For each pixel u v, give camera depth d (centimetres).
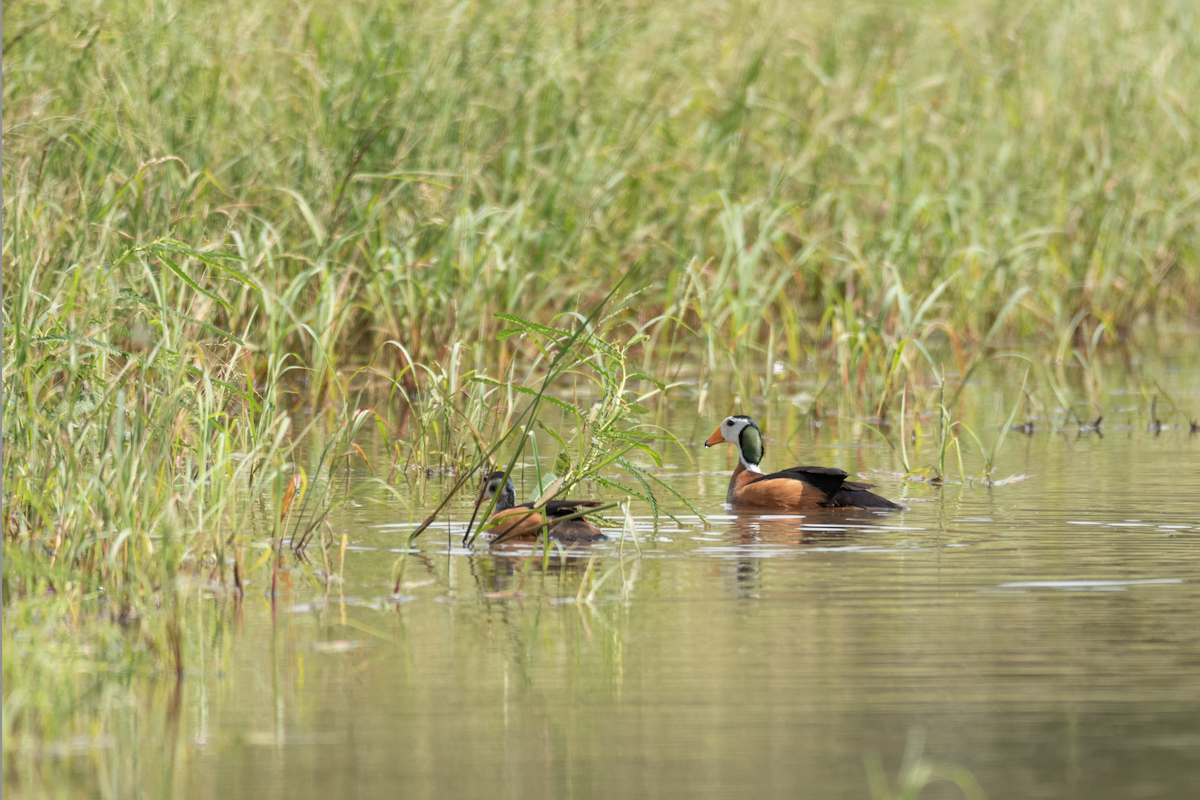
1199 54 2881
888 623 1032
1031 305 2647
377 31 2356
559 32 2448
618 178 2338
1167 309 3111
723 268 2195
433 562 1223
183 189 1948
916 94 2686
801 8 2659
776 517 1403
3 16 2069
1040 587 1120
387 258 2177
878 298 2406
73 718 877
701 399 1991
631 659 964
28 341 1272
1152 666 940
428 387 1738
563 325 2250
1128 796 759
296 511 1419
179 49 2192
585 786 776
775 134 2542
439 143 2245
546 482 1470
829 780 780
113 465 1172
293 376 2272
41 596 1056
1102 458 1739
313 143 2150
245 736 848
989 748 817
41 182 1725
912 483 1587
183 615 1059
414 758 814
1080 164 2720
